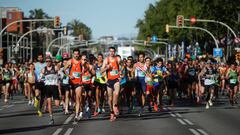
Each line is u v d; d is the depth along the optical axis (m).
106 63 26.19
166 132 21.92
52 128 23.45
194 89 41.25
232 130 22.70
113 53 26.19
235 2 87.75
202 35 93.06
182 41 118.75
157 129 23.00
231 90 37.47
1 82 44.00
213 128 23.45
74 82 25.91
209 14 88.88
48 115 29.92
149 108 32.31
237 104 39.66
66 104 30.39
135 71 29.09
